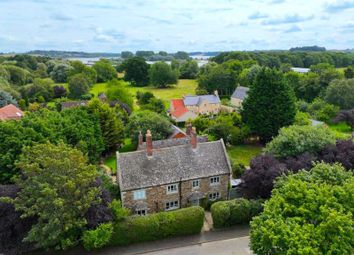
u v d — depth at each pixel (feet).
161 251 104.88
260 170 119.96
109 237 99.19
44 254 102.47
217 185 133.59
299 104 300.81
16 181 100.48
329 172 89.61
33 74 514.68
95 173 101.55
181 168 129.59
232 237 111.24
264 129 213.87
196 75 623.36
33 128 139.85
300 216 75.05
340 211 69.31
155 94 474.49
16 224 96.63
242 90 374.02
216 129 220.02
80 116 174.70
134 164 127.03
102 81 572.51
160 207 127.24
